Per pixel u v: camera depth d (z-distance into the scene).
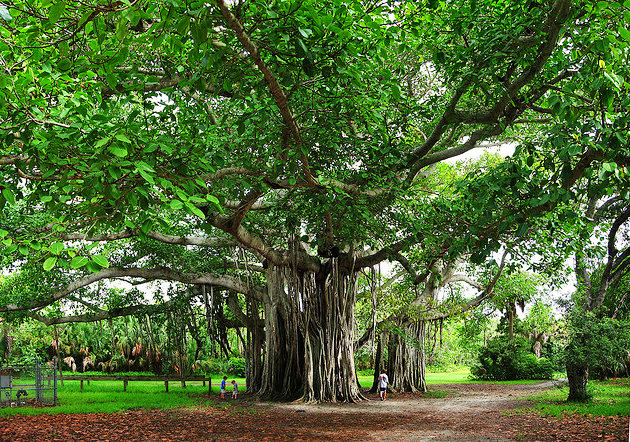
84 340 38.34
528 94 8.66
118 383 29.86
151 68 9.25
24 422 12.77
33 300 17.80
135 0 3.68
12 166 6.79
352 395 18.86
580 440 9.26
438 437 10.86
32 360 25.86
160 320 22.33
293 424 13.02
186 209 4.56
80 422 12.88
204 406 16.86
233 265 20.80
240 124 6.79
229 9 4.58
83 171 4.59
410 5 8.05
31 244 4.32
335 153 9.91
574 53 6.97
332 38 5.07
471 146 12.02
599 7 5.73
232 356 41.41
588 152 6.22
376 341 25.17
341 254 18.95
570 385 16.59
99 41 4.10
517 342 35.12
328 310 18.73
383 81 7.59
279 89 5.34
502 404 17.78
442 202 10.48
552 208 6.88
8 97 4.69
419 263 14.43
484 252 6.92
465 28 8.59
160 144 4.61
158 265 19.95
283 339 19.48
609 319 16.17
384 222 12.66
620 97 6.68
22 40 5.07
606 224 14.88
